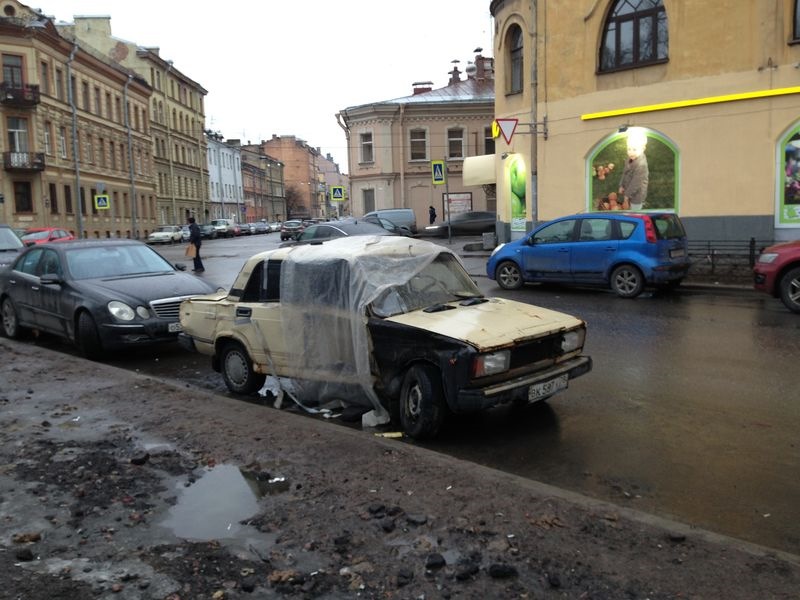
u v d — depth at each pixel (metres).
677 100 16.83
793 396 6.22
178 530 3.69
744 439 5.20
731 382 6.75
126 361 8.98
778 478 4.49
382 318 5.60
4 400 6.41
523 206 21.41
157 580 3.16
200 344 7.25
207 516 3.85
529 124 18.80
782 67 15.23
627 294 12.75
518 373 5.29
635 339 8.95
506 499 3.89
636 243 12.63
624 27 17.80
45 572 3.24
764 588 2.92
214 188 85.88
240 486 4.25
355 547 3.43
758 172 15.79
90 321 8.78
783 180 15.51
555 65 19.12
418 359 5.31
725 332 9.20
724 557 3.18
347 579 3.14
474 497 3.93
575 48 18.67
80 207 46.50
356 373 5.72
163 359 9.05
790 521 3.91
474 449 5.22
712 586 2.95
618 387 6.72
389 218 35.06
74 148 46.38
